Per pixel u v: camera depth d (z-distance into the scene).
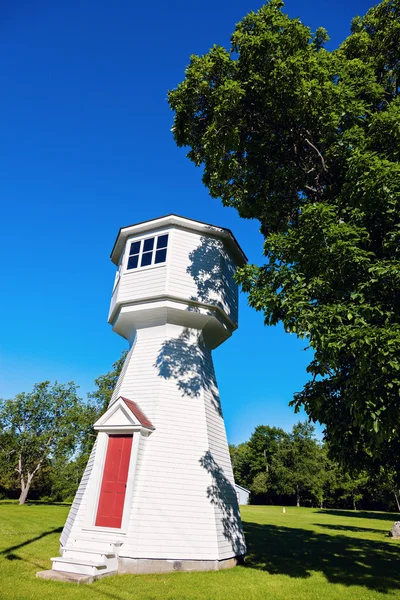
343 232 8.73
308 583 9.99
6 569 9.77
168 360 13.77
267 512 42.19
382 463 9.78
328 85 10.62
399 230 8.73
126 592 8.39
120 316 14.96
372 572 11.54
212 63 11.89
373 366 7.67
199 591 8.73
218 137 11.98
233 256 17.36
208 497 11.89
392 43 12.58
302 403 9.86
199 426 13.01
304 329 8.83
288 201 13.28
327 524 29.14
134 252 15.66
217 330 15.41
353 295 8.34
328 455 10.14
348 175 9.48
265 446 74.00
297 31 11.30
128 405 12.46
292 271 9.73
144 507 11.05
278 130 12.62
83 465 39.56
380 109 12.35
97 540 10.83
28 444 38.34
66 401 40.88
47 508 30.64
